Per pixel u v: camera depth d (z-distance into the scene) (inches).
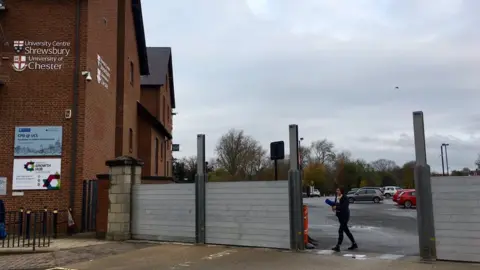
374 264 357.7
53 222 559.5
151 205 531.5
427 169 382.3
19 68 602.2
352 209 1299.2
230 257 404.5
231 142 2856.8
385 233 608.4
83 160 593.3
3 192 578.2
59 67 606.5
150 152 1028.5
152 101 1332.4
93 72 641.6
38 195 581.3
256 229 460.1
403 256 395.2
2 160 583.8
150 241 518.6
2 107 593.6
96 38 658.2
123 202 532.4
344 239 539.2
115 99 783.7
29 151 587.8
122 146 808.9
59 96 601.0
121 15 845.2
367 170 3784.5
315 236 570.9
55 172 585.6
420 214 381.4
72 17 617.9
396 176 4003.4
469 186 367.6
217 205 488.1
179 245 485.1
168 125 1558.8
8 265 378.6
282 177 2354.8
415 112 390.9
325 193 3511.3
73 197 581.3
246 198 470.0
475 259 360.5
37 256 417.7
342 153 3863.2
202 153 503.2
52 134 592.4
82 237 550.3
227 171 2817.4
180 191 515.2
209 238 490.0
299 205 436.5
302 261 375.9
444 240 372.5
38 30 611.2
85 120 602.5
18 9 612.7
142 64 1042.1
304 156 3759.8
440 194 377.4
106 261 395.2
